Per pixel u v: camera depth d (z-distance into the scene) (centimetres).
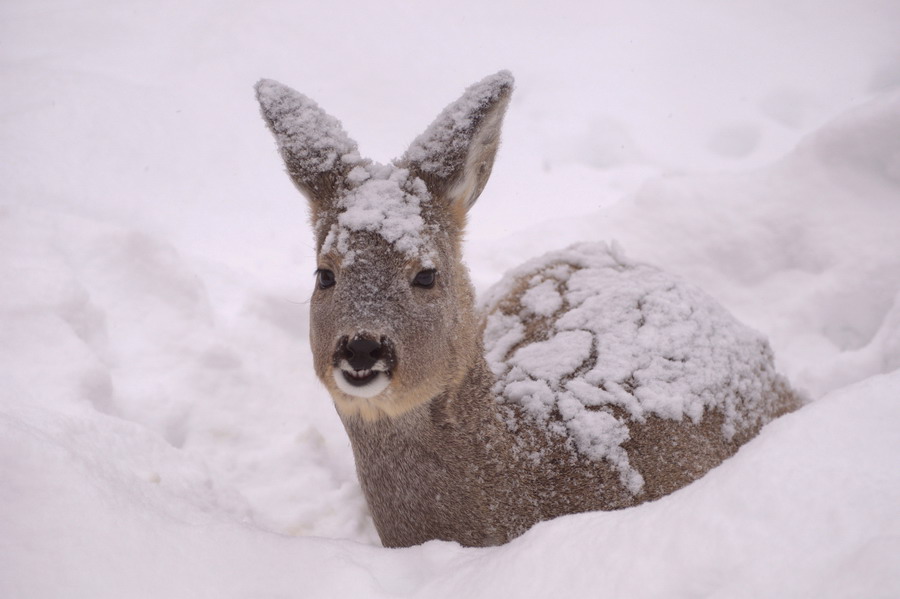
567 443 895
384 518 862
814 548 474
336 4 2336
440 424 830
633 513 571
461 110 862
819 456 525
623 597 507
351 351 745
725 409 988
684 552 510
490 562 606
